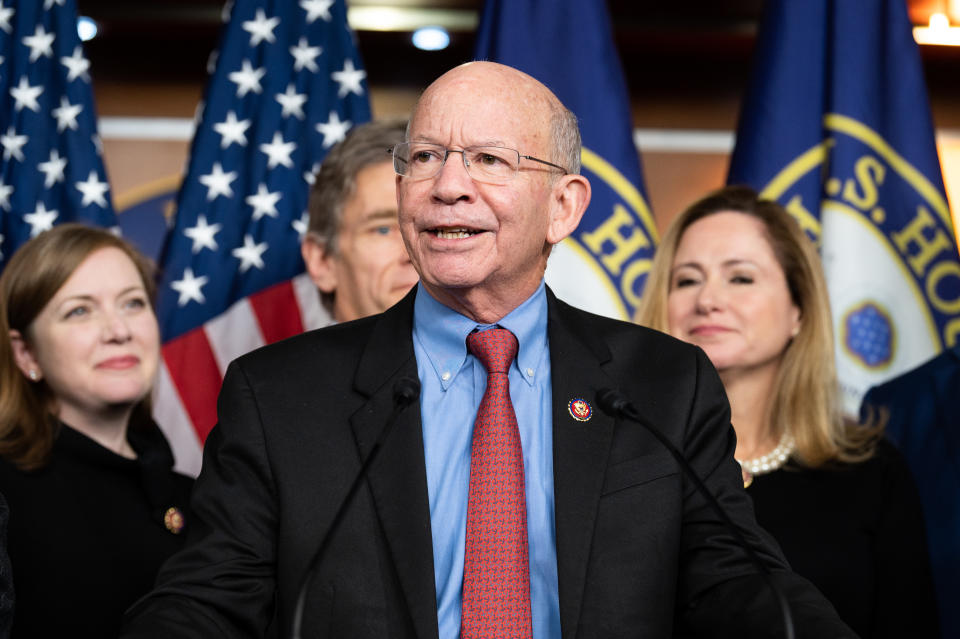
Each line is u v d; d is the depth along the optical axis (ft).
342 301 22.79
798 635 10.87
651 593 12.05
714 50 32.60
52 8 27.45
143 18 31.12
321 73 27.45
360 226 22.38
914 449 24.67
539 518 12.47
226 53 27.27
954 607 22.93
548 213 13.32
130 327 20.81
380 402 12.78
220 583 11.80
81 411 20.48
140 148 31.58
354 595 11.86
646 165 32.50
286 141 27.02
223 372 25.58
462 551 12.32
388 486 12.27
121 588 18.86
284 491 12.22
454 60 32.50
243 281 26.18
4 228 26.27
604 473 12.46
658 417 12.93
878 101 27.32
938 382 25.03
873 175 26.89
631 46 32.53
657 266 22.86
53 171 26.61
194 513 12.51
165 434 25.12
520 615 11.82
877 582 20.06
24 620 18.04
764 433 21.68
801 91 27.61
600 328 14.06
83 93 27.04
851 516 20.30
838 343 26.25
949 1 31.68
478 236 12.69
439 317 13.51
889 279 26.50
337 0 27.89
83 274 20.57
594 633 11.75
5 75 27.07
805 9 27.84
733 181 27.66
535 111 13.16
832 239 26.63
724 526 12.55
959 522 23.36
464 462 12.82
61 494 19.21
